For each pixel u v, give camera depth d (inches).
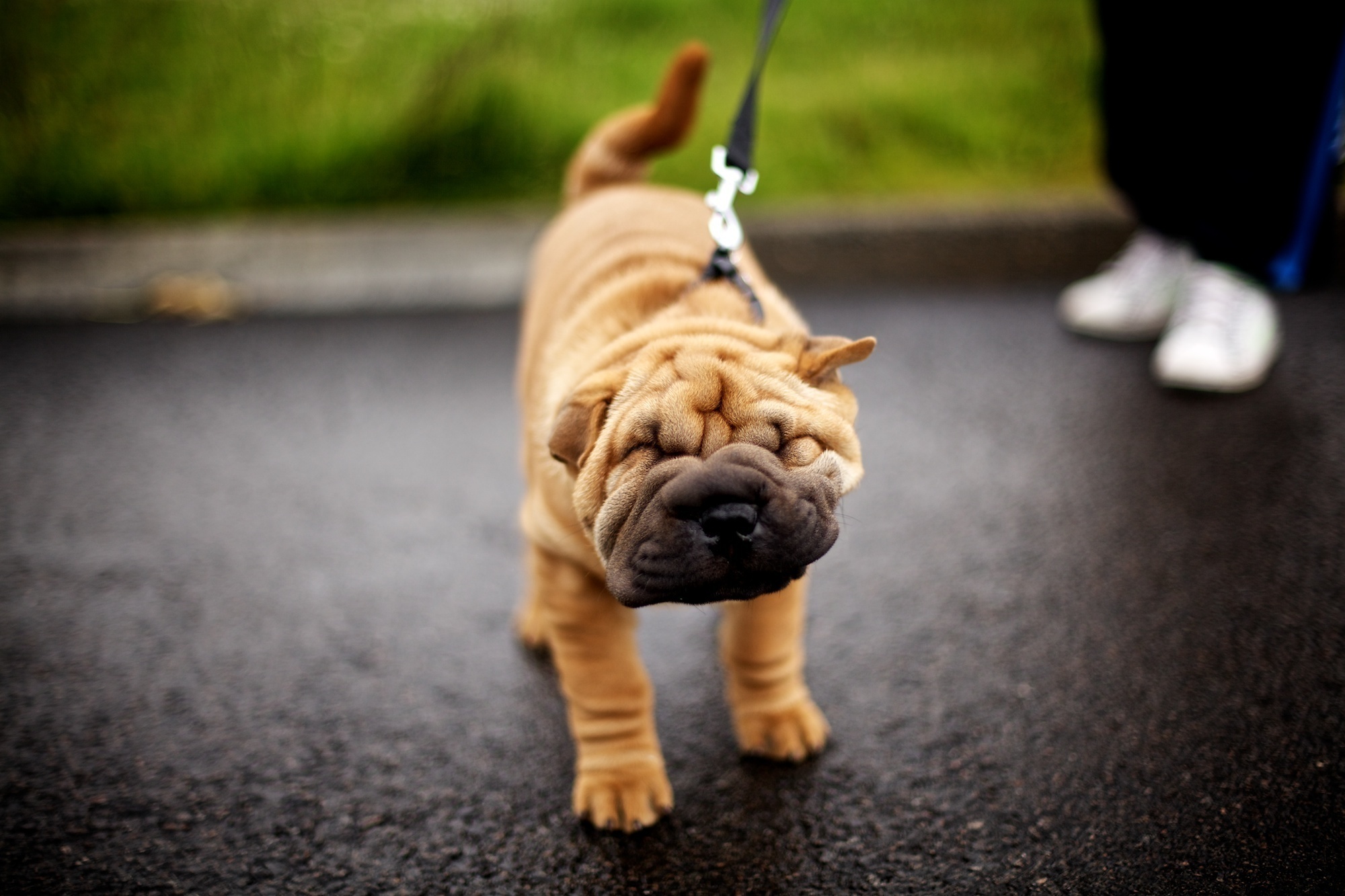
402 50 94.7
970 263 73.7
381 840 35.4
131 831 35.8
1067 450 51.6
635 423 32.3
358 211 82.4
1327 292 66.3
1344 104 50.4
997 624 41.9
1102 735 37.2
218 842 35.4
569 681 36.3
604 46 94.3
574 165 49.5
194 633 43.6
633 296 37.3
